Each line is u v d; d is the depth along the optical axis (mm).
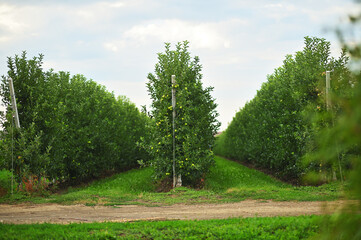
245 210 12891
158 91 20484
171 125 20297
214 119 21250
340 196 2465
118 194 17578
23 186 17750
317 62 19203
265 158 25516
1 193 17266
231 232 8781
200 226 9570
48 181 20875
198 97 21094
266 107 24969
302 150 17719
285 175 23203
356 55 2271
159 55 21297
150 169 29516
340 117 2166
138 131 34531
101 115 26922
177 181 20031
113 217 12125
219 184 20984
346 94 2260
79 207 14438
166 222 10094
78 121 23094
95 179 26125
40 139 18625
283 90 20984
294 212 12078
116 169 31531
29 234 8836
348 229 2309
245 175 24094
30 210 13773
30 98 18828
